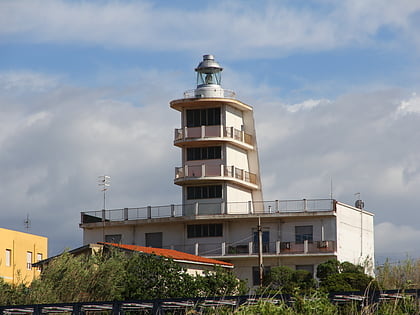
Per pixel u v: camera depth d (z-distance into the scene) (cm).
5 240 8994
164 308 4006
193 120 9862
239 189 9981
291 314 3381
